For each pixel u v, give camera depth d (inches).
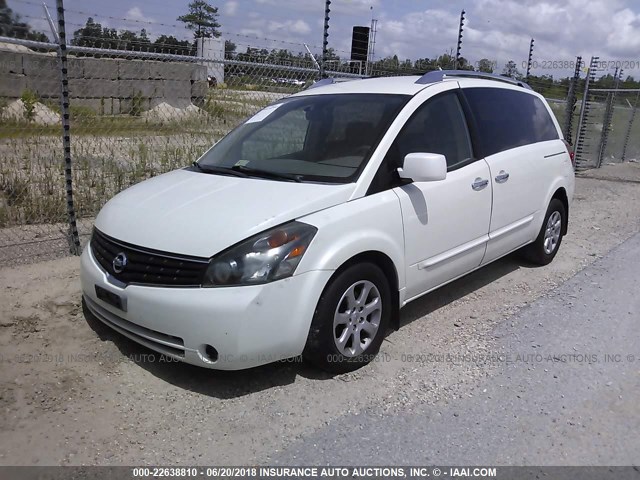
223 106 354.0
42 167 317.1
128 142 357.1
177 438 124.8
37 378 143.9
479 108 198.5
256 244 132.7
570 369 158.6
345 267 144.8
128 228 147.1
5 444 119.9
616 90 541.0
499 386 149.3
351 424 131.7
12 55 383.6
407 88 182.2
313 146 172.7
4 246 229.6
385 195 156.6
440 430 130.8
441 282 181.5
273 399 139.6
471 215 184.7
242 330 129.5
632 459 123.0
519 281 225.3
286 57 303.9
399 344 169.5
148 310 135.6
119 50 235.1
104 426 127.6
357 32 358.9
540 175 222.7
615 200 407.2
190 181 166.9
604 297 211.3
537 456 123.1
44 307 178.4
